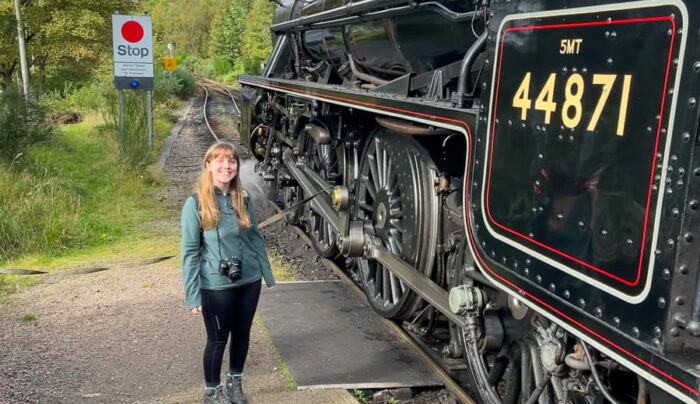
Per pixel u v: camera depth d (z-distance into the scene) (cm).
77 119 1898
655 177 187
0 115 1059
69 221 750
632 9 196
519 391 308
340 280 600
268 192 902
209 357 361
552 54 233
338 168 600
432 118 336
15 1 1866
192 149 1411
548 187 235
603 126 207
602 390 228
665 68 184
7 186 792
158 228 795
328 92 525
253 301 369
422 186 404
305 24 643
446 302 358
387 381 402
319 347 449
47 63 2395
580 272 218
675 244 178
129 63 1205
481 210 283
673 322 180
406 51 443
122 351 443
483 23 337
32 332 475
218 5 8531
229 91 3591
